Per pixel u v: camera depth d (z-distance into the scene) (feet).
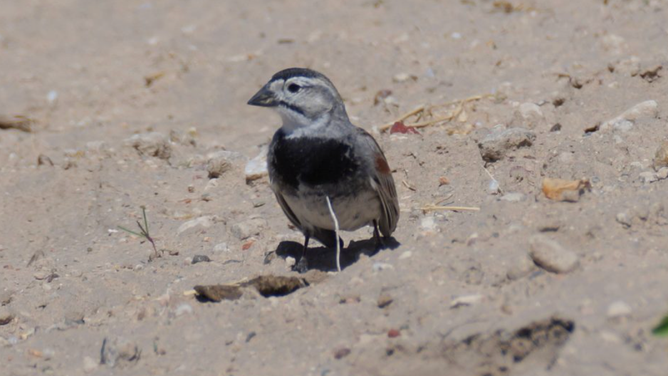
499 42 62.90
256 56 66.85
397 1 75.82
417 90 57.06
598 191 35.55
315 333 29.37
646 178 37.50
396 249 33.04
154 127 59.36
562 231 31.48
